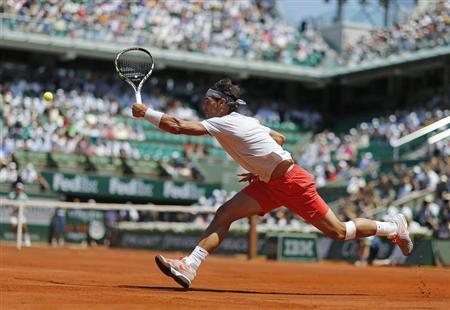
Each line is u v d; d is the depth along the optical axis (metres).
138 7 40.03
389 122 37.88
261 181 7.66
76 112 37.19
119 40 38.47
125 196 35.03
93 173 34.53
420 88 40.28
